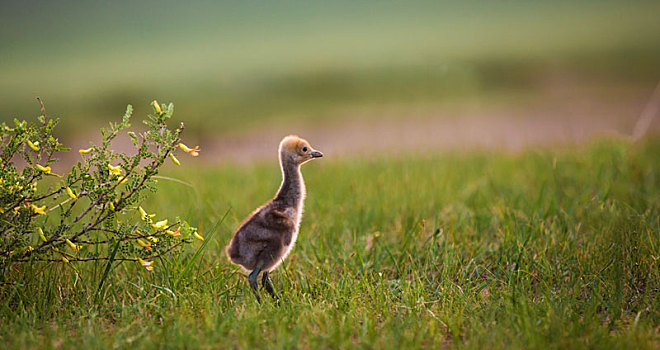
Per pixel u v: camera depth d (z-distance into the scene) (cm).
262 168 1778
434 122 2892
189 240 859
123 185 1312
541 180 1404
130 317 800
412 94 3562
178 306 830
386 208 1269
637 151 1552
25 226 812
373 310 819
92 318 788
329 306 820
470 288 884
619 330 752
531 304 812
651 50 3834
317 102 3562
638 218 1020
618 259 903
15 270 857
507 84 3547
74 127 3061
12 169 796
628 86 3180
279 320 776
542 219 1059
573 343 703
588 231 1055
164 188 1445
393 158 1822
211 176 1652
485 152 1881
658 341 714
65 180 854
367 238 1091
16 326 764
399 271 966
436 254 1008
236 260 900
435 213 1202
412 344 709
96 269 879
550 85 3394
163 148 833
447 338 752
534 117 2803
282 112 3378
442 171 1588
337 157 1900
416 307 823
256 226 895
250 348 706
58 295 855
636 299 825
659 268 897
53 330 764
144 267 910
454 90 3528
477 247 1020
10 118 3278
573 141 1836
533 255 973
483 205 1265
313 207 1277
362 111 3247
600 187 1252
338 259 999
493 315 775
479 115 2950
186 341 718
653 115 2447
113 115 3344
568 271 914
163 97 3784
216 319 766
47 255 850
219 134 2978
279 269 971
